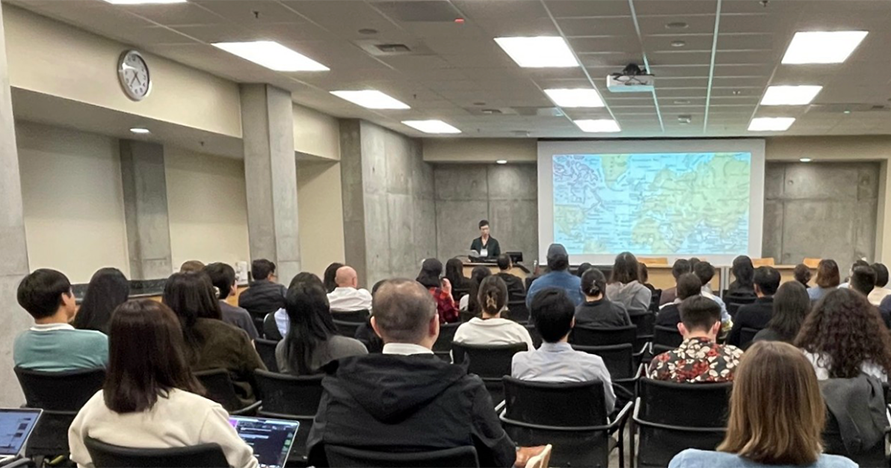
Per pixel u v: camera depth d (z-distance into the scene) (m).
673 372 2.25
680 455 1.17
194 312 2.41
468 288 5.24
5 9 4.07
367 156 9.70
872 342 2.01
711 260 11.64
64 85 4.54
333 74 6.35
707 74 6.27
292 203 7.32
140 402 1.38
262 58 5.70
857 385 1.91
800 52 5.38
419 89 7.14
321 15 4.40
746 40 5.00
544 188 12.12
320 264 9.66
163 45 5.19
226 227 9.11
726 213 11.55
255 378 2.43
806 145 11.40
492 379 2.97
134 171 7.07
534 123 9.98
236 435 1.46
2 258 3.46
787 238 12.33
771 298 3.50
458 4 4.15
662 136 11.56
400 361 1.43
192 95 6.06
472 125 10.24
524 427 2.39
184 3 4.12
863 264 4.15
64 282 2.40
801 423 1.07
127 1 4.07
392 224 10.83
